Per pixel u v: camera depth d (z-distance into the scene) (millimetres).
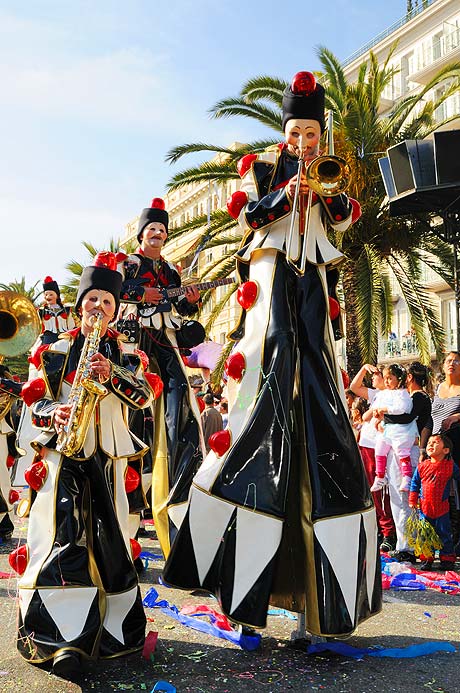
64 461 3350
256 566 3291
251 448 3445
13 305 4836
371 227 14859
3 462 6969
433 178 11148
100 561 3283
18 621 3168
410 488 6129
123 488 3477
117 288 3643
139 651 3289
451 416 6359
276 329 3594
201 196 35750
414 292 15734
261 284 3750
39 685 2992
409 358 29641
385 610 4312
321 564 3283
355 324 15820
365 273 13984
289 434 3469
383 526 6598
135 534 5219
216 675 3129
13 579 5086
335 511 3365
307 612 3326
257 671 3184
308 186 3686
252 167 3951
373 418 6859
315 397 3533
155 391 3652
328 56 15312
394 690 2971
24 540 7074
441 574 5539
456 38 33125
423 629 3906
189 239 26469
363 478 3506
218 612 4145
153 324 5598
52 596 3086
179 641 3609
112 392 3391
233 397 3637
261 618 3258
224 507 3371
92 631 3053
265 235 3834
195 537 3416
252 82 14969
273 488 3377
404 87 35531
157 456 5352
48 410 3340
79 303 3619
